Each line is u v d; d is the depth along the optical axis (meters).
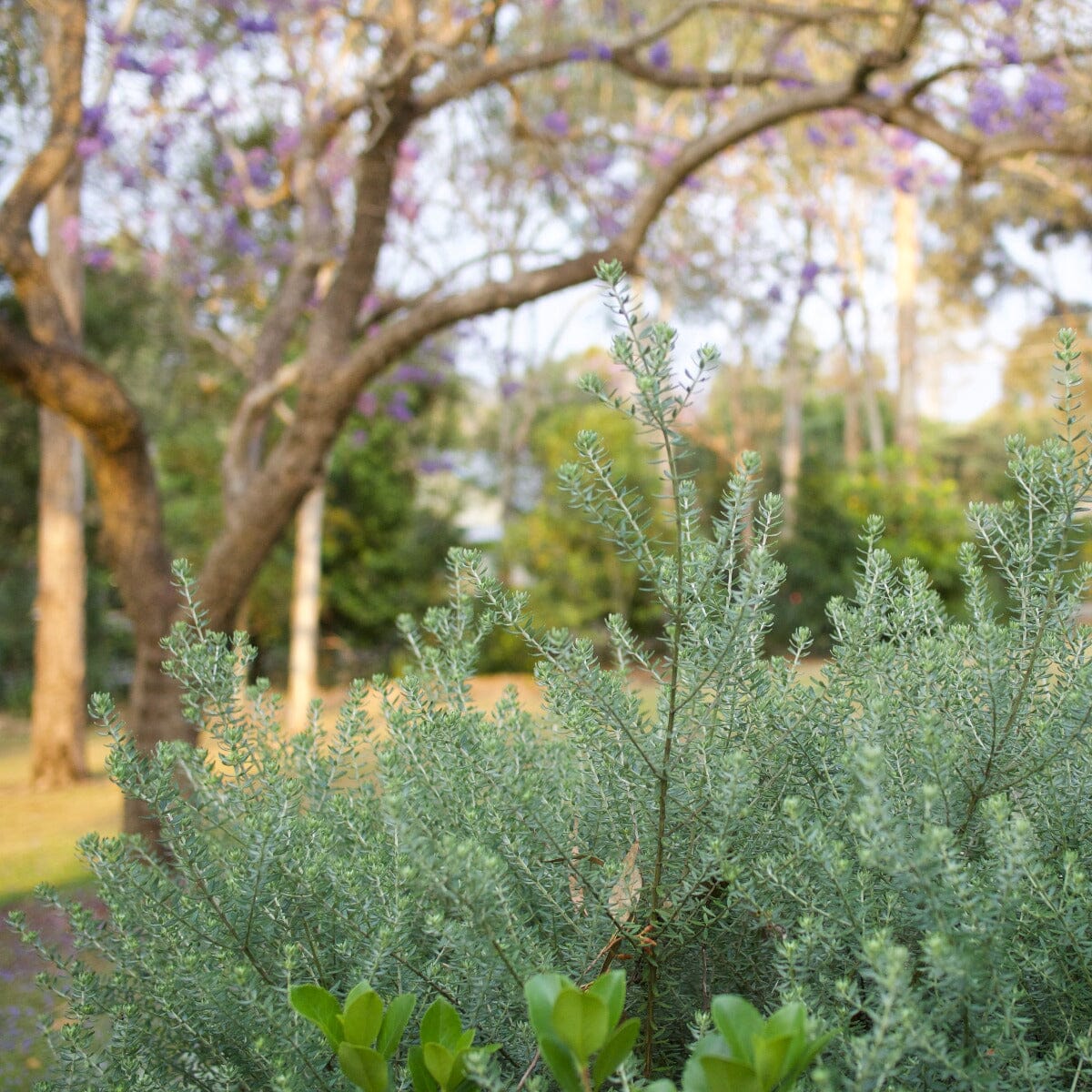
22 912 1.32
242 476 7.04
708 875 1.17
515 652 15.73
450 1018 1.05
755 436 22.00
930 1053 0.95
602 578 16.75
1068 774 1.23
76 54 6.02
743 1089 0.86
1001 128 6.23
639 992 1.28
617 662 1.40
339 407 5.76
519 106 6.25
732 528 1.18
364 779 1.50
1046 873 1.07
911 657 1.39
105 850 1.26
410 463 19.39
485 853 1.14
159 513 6.07
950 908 0.98
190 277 8.34
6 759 13.13
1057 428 1.15
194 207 7.68
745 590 1.15
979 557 1.37
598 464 1.08
